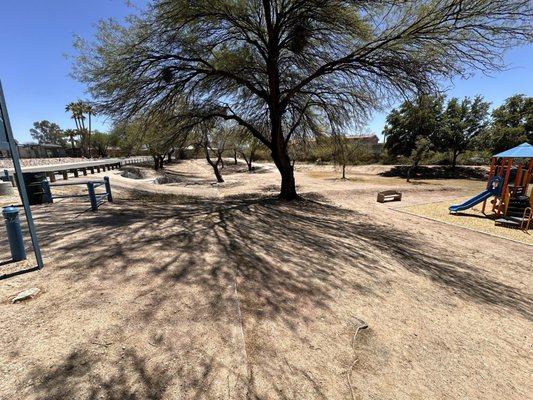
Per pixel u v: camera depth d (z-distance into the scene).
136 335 2.55
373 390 2.40
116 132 10.61
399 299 4.14
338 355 2.75
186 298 3.23
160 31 8.36
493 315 4.09
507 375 2.86
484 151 32.62
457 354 3.09
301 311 3.39
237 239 5.78
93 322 2.68
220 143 21.23
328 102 11.95
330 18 8.65
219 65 11.02
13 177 11.84
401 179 29.52
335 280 4.41
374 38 9.12
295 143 15.09
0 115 3.31
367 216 11.07
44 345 2.34
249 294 3.57
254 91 11.29
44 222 6.42
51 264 3.93
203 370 2.25
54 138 96.06
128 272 3.78
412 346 3.10
